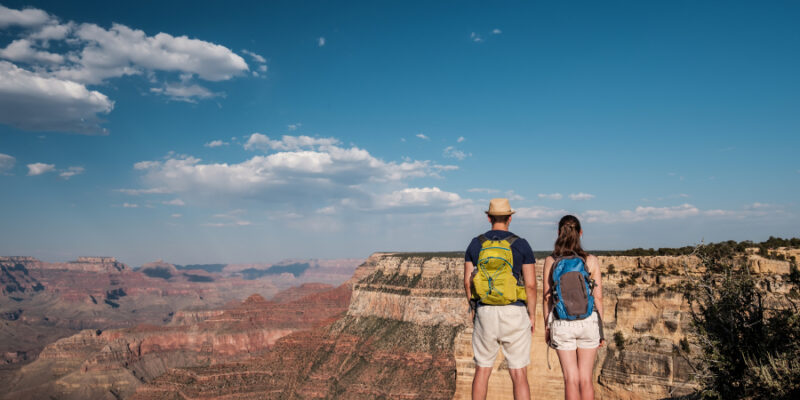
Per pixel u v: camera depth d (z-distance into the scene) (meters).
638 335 35.97
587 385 8.56
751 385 12.43
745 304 13.95
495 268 8.39
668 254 38.25
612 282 39.22
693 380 14.34
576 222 9.27
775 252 26.45
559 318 8.76
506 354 8.62
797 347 12.26
